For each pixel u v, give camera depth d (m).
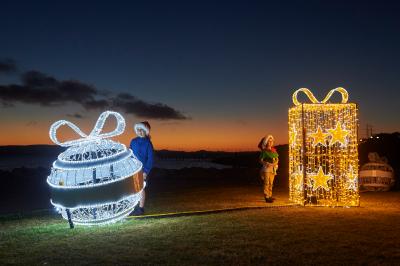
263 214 11.34
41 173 27.81
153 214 11.95
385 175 17.81
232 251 7.81
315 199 13.34
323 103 13.23
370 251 7.74
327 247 8.01
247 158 42.03
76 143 10.71
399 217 10.86
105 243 8.66
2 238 9.38
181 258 7.48
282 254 7.60
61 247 8.48
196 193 17.14
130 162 10.98
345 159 13.59
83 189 10.20
